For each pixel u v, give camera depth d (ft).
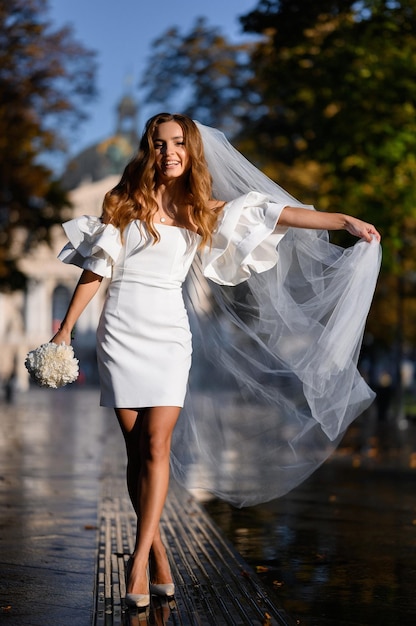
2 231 134.31
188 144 23.25
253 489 27.50
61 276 470.39
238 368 26.73
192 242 23.38
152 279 23.06
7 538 32.09
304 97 81.56
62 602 23.16
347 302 24.98
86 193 426.51
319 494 47.09
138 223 23.04
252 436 27.43
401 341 138.92
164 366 22.88
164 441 22.93
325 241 25.53
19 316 435.94
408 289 140.77
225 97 153.79
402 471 60.18
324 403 25.29
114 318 23.08
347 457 71.46
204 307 26.50
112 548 30.42
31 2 119.24
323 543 32.50
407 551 31.09
